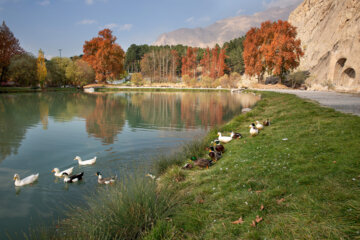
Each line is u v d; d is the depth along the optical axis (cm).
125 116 2259
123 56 9531
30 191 686
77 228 460
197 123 1872
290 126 1031
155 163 841
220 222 394
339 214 341
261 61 6738
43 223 514
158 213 441
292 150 665
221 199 466
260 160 649
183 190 546
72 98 4412
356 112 1176
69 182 744
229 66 10906
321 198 391
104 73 9150
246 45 7512
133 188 494
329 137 718
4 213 561
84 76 7850
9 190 694
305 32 7831
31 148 1145
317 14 7312
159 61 11162
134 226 417
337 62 4794
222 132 1232
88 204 587
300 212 367
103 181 716
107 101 3850
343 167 480
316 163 536
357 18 4422
